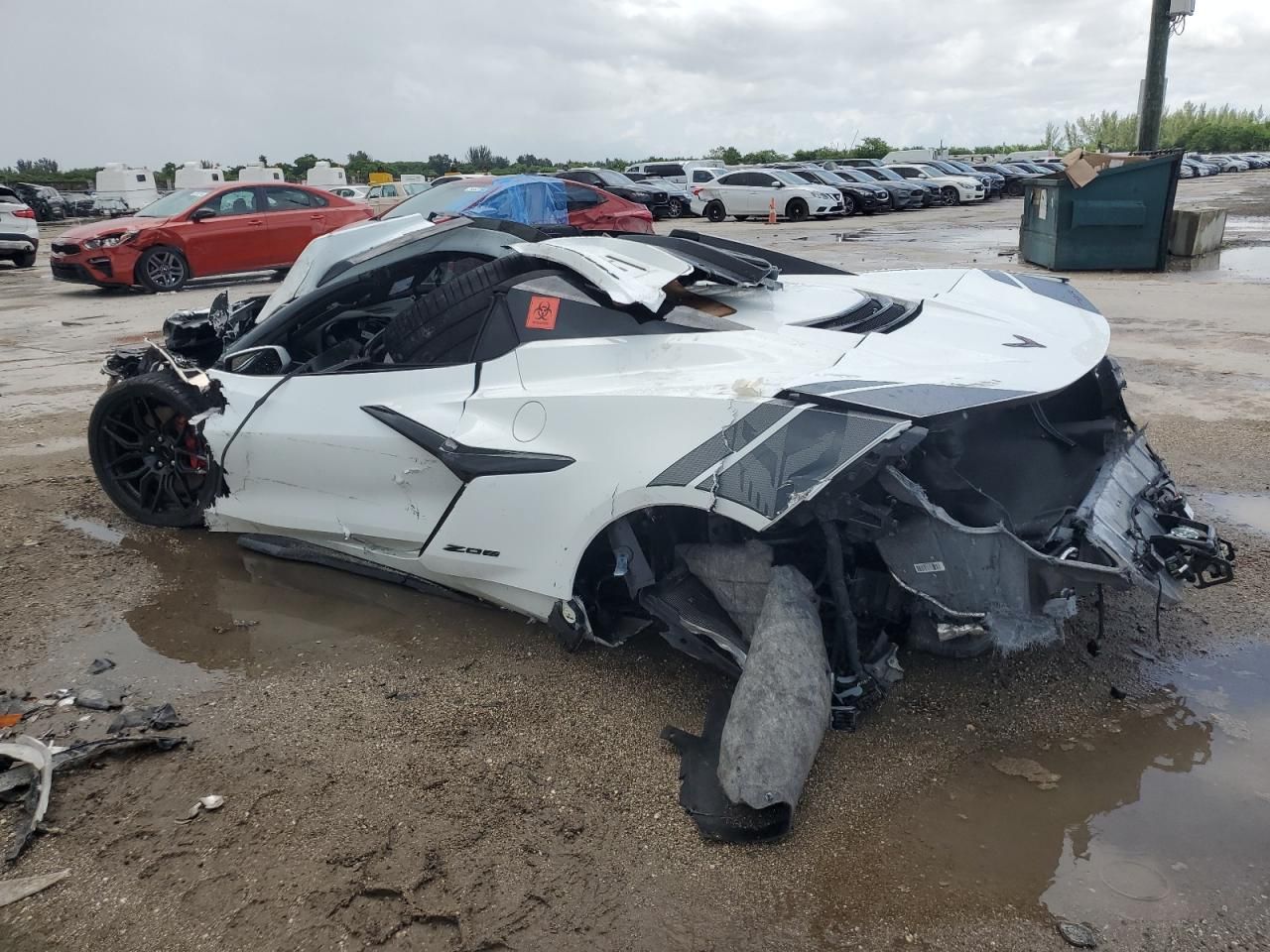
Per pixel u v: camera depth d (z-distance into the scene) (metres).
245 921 2.12
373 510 3.55
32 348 8.96
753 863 2.28
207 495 4.07
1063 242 13.29
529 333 3.32
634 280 3.21
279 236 14.12
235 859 2.31
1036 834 2.35
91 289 14.26
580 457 2.95
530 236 3.84
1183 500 3.22
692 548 2.96
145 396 4.15
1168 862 2.24
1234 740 2.69
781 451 2.53
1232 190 35.66
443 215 4.37
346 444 3.53
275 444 3.73
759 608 2.79
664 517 3.04
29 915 2.14
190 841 2.37
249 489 3.91
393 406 3.46
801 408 2.56
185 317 5.00
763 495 2.51
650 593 2.95
